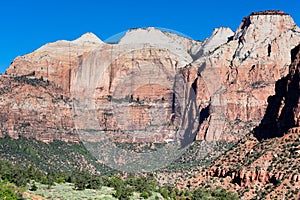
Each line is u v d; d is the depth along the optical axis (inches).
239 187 5590.6
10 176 3841.0
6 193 3302.2
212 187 5684.1
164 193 4370.1
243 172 5644.7
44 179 4106.8
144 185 4222.4
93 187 4008.4
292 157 5595.5
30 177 4136.3
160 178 5949.8
